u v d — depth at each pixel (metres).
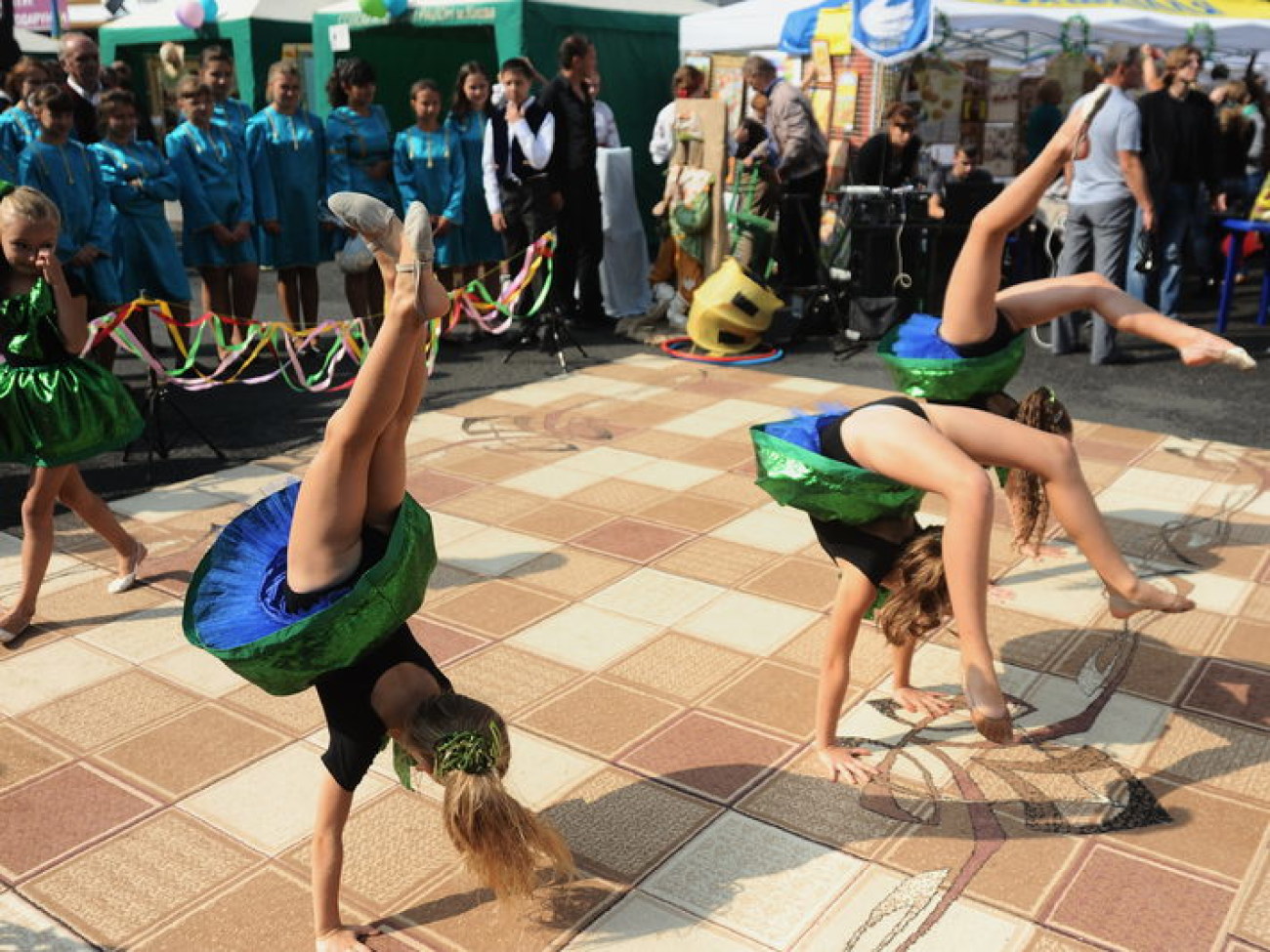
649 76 11.75
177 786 3.20
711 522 5.09
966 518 2.42
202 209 7.77
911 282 8.45
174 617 4.25
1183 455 5.95
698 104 8.30
